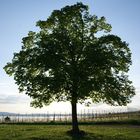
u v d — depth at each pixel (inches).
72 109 1801.2
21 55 1780.3
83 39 1788.9
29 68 1784.0
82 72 1665.8
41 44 1700.3
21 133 1847.9
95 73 1697.8
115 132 1904.5
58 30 1793.8
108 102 1819.6
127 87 1796.3
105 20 1844.2
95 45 1724.9
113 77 1748.3
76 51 1738.4
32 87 1718.8
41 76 1702.8
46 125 2738.7
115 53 1796.3
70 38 1756.9
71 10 1788.9
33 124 3009.4
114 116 4293.8
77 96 1736.0
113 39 1758.1
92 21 1828.2
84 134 1750.7
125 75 1796.3
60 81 1638.8
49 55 1672.0
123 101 1749.5
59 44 1721.2
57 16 1811.0
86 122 3058.6
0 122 3403.1
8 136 1708.9
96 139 1581.0
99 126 2519.7
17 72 1763.0
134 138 1619.1
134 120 3014.3
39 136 1684.3
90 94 1819.6
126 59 1791.3
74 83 1696.6
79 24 1811.0
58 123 3078.2
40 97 1766.7
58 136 1674.5
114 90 1758.1
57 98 1784.0
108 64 1694.1
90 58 1638.8
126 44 1798.7
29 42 1865.2
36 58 1667.1
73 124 1791.3
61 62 1686.8
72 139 1573.6
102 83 1681.8
